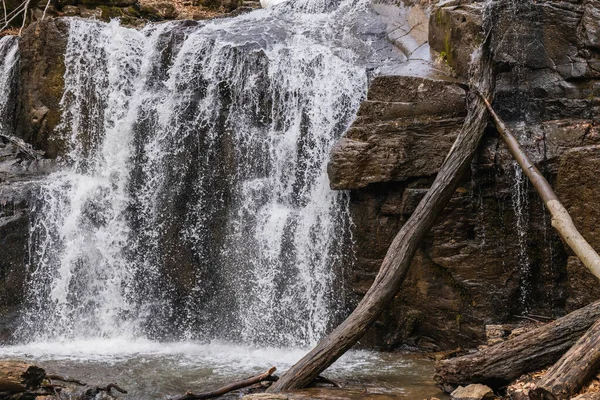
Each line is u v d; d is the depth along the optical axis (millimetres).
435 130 8023
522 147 7543
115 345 9133
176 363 7883
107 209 10180
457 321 8016
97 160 10609
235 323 9188
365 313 6840
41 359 8094
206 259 9609
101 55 10836
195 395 6293
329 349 6637
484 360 6195
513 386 5957
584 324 6008
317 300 8711
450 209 7934
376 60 9898
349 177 8180
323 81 9562
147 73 10609
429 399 6078
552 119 7957
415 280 8188
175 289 9664
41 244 9836
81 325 9742
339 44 10391
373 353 8164
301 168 9391
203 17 15172
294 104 9633
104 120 10664
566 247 7449
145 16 14781
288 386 6445
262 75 9844
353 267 8492
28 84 11328
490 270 7828
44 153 11078
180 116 10070
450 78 8461
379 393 6367
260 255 9148
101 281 9906
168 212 9898
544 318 7660
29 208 9844
